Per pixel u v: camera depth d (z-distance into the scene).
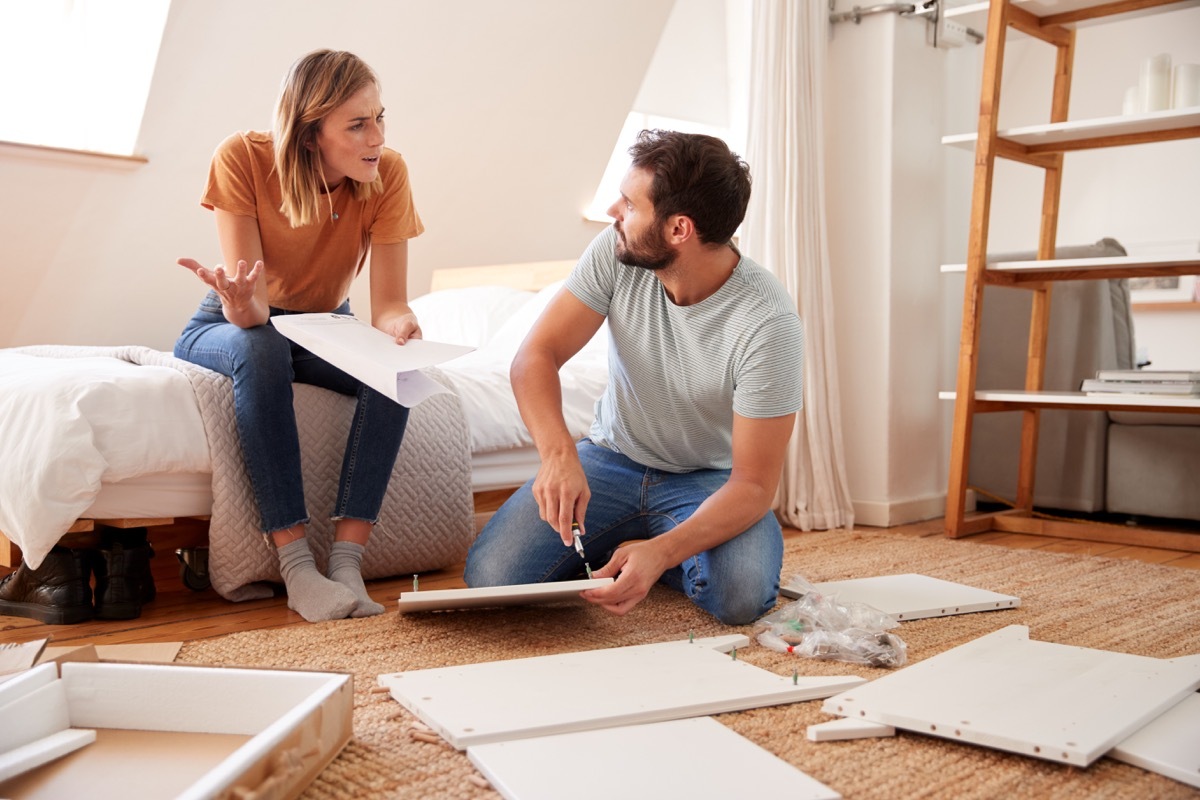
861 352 3.01
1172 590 2.02
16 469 1.63
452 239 3.73
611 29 3.46
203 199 1.83
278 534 1.80
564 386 2.58
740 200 1.58
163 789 0.97
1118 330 3.21
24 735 1.04
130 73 2.81
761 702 1.25
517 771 1.00
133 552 1.81
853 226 3.01
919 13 2.98
